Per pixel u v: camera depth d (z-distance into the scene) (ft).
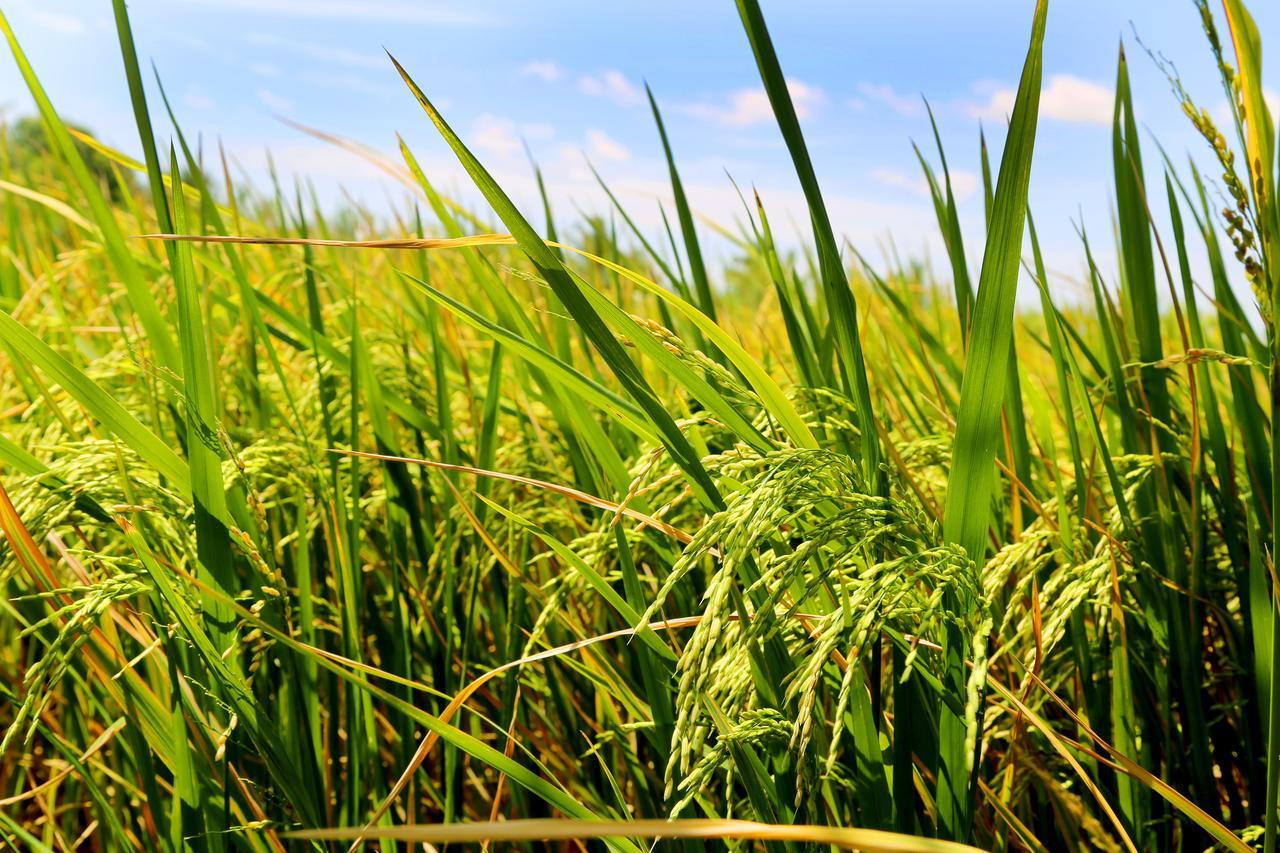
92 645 4.94
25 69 4.20
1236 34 3.45
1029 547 4.44
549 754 5.48
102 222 4.40
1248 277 3.19
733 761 3.15
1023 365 6.73
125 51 3.81
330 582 6.23
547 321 7.55
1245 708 4.77
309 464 5.66
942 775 3.45
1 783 5.61
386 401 6.56
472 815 5.67
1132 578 4.79
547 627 5.97
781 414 3.59
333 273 9.55
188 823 4.11
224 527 4.21
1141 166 5.22
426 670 6.13
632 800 5.49
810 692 2.69
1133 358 6.06
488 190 2.99
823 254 3.44
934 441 5.74
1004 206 2.98
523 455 6.97
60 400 6.51
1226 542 5.23
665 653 3.76
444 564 5.84
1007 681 5.04
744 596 3.51
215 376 6.32
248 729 4.11
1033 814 4.90
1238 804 4.82
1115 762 3.98
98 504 4.26
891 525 3.09
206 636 4.07
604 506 4.01
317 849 4.15
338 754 5.08
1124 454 5.45
